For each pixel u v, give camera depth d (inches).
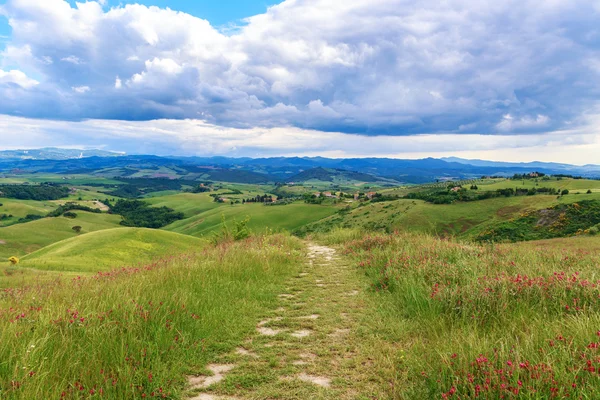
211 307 273.1
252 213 5561.0
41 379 151.3
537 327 193.9
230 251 547.5
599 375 132.9
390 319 252.5
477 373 149.1
